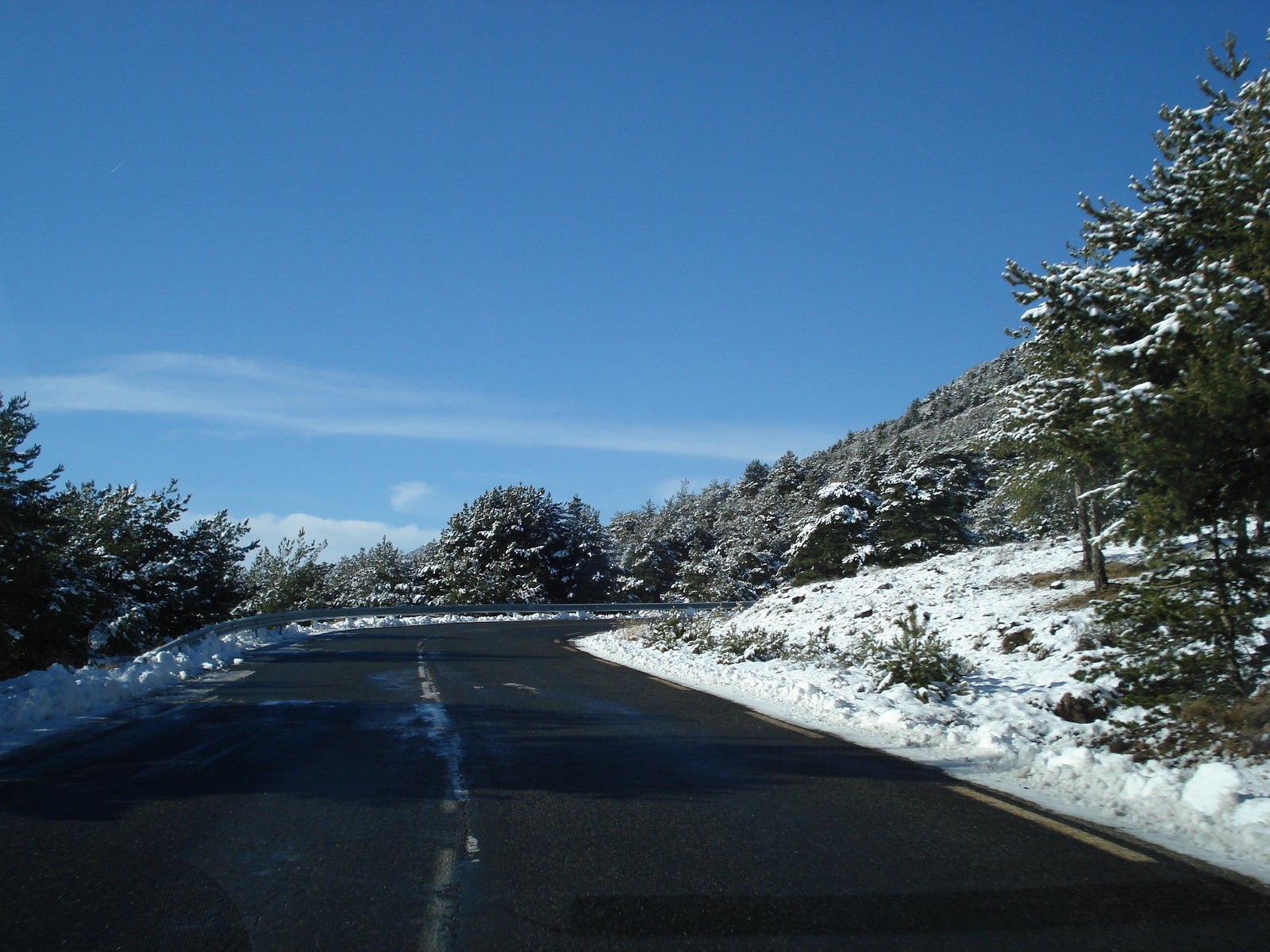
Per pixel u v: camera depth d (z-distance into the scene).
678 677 15.48
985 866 5.00
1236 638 8.20
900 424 174.62
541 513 63.47
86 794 6.64
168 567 29.47
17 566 18.38
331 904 4.45
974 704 10.41
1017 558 20.36
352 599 68.88
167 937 4.03
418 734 9.27
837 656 15.25
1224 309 6.82
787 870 4.94
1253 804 5.69
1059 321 9.12
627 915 4.29
